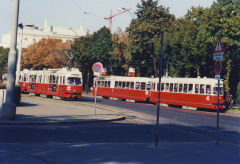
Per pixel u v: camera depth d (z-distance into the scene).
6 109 14.48
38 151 8.37
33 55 83.06
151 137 13.00
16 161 6.96
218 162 8.10
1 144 9.27
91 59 65.06
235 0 34.84
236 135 15.55
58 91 37.44
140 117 21.78
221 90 32.34
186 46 42.16
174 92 35.53
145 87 40.94
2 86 22.55
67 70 37.47
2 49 119.00
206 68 43.44
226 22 34.44
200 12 44.53
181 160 8.12
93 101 37.59
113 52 58.75
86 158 7.67
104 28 64.69
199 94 32.97
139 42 48.22
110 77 46.91
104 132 13.64
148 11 48.06
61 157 7.66
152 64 54.75
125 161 7.55
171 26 47.50
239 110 36.25
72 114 19.58
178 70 47.06
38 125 14.34
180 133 15.03
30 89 44.56
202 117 24.59
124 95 43.75
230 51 36.28
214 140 13.32
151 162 7.62
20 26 40.09
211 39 35.28
